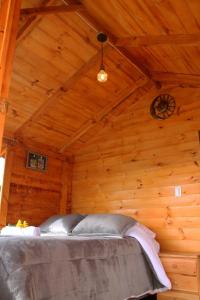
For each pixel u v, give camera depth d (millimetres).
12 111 3729
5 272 1668
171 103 4070
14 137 4078
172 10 2385
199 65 3303
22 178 4117
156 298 3027
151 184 3982
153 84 4176
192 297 2838
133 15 2732
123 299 2496
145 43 3096
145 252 3086
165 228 3693
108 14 2924
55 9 2791
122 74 3928
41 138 4398
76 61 3514
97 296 2211
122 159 4398
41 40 3133
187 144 3787
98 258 2428
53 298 1811
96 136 4816
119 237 3076
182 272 2979
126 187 4234
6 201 3822
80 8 2912
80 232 3424
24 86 3504
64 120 4273
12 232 2682
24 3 2805
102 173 4578
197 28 2535
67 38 3221
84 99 4062
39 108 3863
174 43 2850
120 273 2611
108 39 3271
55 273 1917
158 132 4113
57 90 3738
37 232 2664
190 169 3678
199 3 2146
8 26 1515
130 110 4504
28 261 1768
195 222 3475
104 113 4449
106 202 4398
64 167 4832
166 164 3910
